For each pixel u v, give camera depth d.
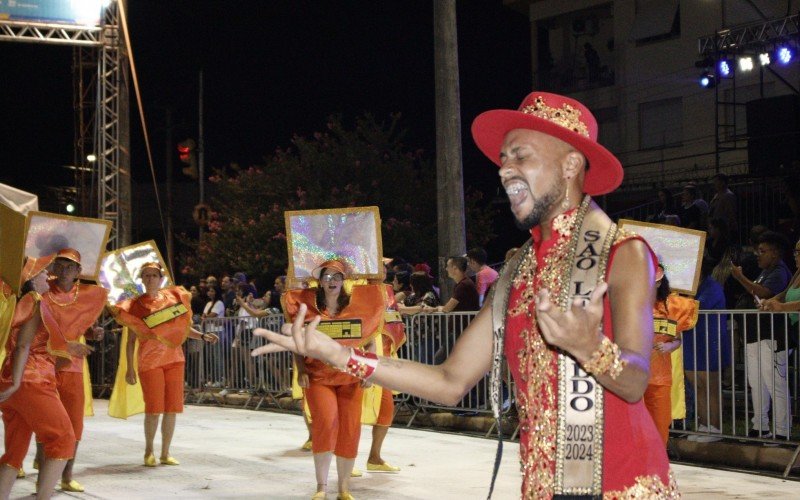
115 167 17.92
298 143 29.12
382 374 2.66
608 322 2.39
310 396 7.37
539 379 2.42
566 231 2.49
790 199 15.22
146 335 9.12
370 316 7.78
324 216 8.30
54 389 6.70
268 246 27.50
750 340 8.62
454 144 12.83
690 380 9.15
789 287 8.96
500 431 2.62
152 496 7.62
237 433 11.61
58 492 7.79
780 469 8.24
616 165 2.54
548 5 33.12
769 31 20.78
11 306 5.94
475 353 2.72
